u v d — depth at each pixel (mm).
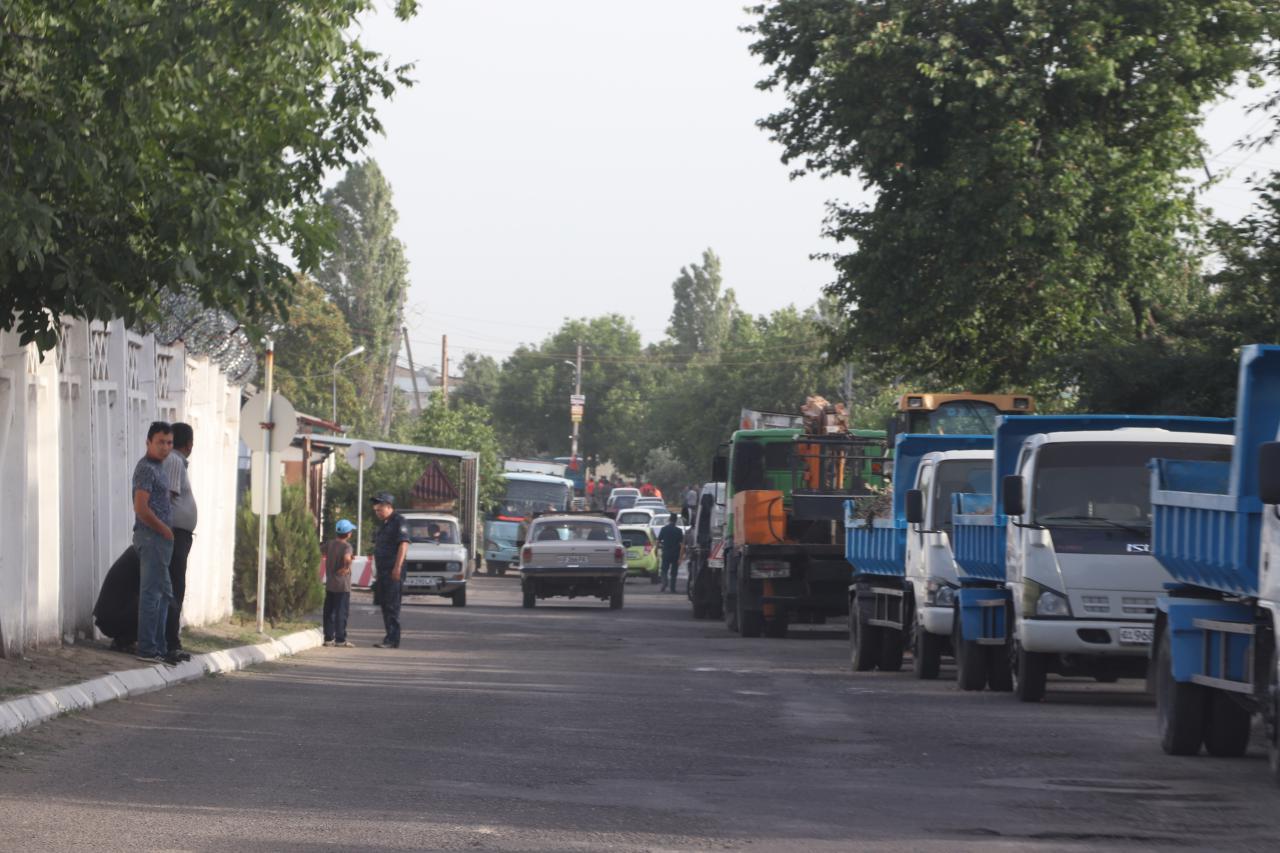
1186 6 56375
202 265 23359
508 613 72688
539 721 25281
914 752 21906
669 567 101500
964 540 34844
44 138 20125
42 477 29359
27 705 21594
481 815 15891
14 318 23141
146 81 20859
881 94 57844
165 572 29703
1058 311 61031
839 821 15906
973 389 66938
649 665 40812
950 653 38406
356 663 38594
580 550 78375
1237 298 45875
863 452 59750
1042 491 30672
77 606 32031
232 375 46125
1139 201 56219
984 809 16781
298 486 49188
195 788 17266
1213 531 21047
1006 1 55844
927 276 60031
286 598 47219
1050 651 29953
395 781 18156
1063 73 54656
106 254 22641
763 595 55625
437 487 108000
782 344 193250
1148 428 31844
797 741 23078
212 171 23000
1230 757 22031
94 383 33062
